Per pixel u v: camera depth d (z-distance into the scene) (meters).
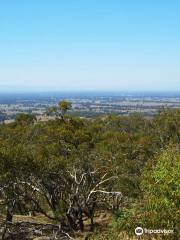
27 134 48.56
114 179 32.59
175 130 58.81
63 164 30.12
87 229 31.27
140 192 30.14
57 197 31.27
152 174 14.37
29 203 32.97
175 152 15.61
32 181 29.56
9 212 28.48
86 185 32.09
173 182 13.01
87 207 31.08
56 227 31.12
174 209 12.72
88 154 35.81
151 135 56.84
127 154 39.19
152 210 12.95
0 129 53.53
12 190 28.30
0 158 26.48
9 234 28.61
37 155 29.91
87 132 49.59
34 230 29.41
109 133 50.88
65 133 44.69
